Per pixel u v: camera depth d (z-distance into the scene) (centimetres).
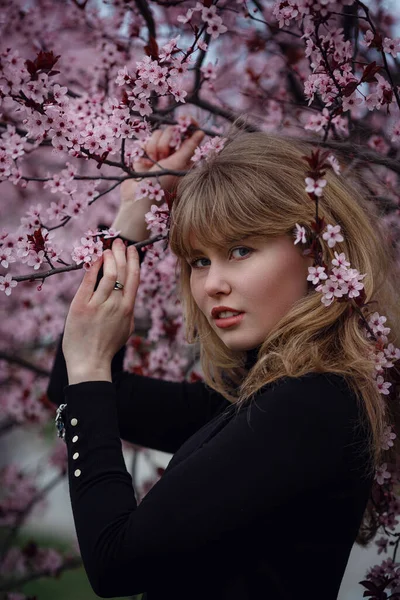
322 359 119
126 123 142
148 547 103
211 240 122
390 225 184
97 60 212
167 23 238
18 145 146
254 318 122
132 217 164
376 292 136
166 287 211
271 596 109
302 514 109
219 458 107
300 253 124
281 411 110
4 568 293
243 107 252
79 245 137
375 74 139
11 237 137
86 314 131
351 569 395
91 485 113
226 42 253
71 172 148
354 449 112
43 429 341
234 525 103
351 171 162
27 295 302
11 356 268
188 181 133
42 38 244
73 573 502
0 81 137
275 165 126
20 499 314
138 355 244
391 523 155
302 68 224
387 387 123
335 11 151
